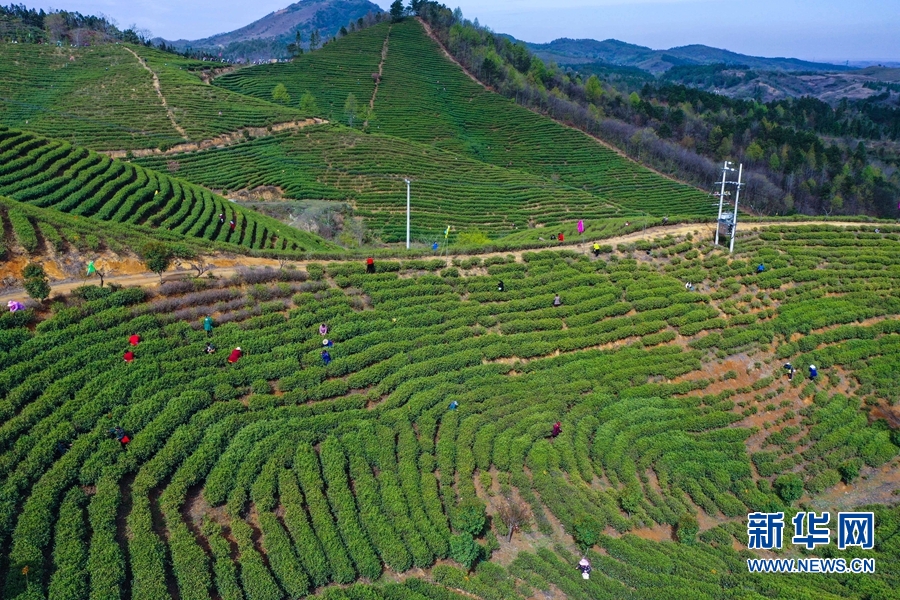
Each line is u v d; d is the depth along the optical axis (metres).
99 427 29.25
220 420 31.91
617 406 40.31
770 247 58.59
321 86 140.38
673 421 40.28
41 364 30.83
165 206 57.38
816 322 50.56
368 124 125.06
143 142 90.81
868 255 58.81
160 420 30.44
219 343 35.97
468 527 28.91
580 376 41.91
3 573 23.03
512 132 132.38
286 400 34.28
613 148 133.75
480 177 102.81
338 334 39.28
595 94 156.25
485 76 156.38
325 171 94.12
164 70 126.44
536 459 34.66
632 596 27.91
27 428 28.20
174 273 40.78
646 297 49.91
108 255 40.97
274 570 25.67
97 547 24.44
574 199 99.62
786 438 41.53
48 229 40.66
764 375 46.03
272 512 28.27
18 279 36.47
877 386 47.00
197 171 87.31
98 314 34.47
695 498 35.84
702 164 125.44
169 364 33.34
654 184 118.25
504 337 43.16
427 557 27.80
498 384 39.69
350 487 30.95
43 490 25.86
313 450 31.94
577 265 52.16
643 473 36.50
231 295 39.59
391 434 34.00
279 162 94.12
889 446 41.91
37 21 176.62
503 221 88.62
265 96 131.50
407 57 162.75
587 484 34.53
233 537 26.83
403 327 41.69
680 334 47.50
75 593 22.67
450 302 44.84
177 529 26.11
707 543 32.88
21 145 57.09
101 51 137.38
